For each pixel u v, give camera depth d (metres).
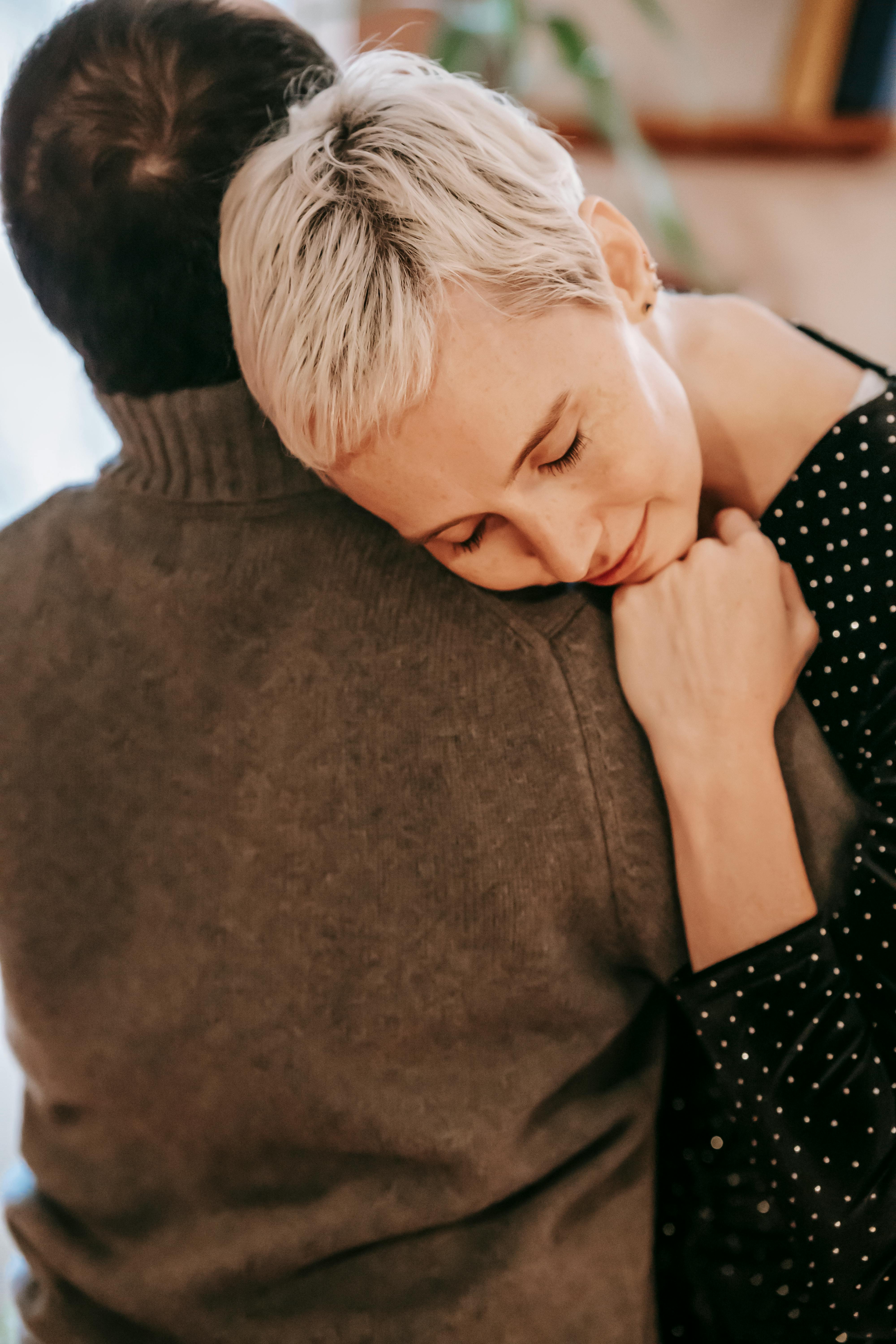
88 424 1.71
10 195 0.57
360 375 0.47
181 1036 0.62
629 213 1.83
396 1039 0.59
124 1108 0.66
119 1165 0.68
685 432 0.56
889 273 1.84
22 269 0.59
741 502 0.65
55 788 0.62
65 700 0.62
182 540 0.60
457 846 0.56
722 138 1.75
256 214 0.51
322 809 0.57
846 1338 0.68
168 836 0.60
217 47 0.54
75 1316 0.69
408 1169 0.62
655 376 0.55
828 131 1.72
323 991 0.59
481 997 0.58
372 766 0.56
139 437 0.60
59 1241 0.69
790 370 0.63
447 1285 0.62
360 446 0.50
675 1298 0.74
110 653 0.61
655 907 0.58
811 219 1.82
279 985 0.59
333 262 0.48
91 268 0.55
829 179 1.80
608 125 1.50
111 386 0.60
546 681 0.55
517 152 0.51
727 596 0.56
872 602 0.60
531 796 0.55
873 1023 0.57
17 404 1.69
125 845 0.61
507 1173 0.61
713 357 0.63
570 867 0.56
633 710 0.57
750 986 0.56
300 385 0.49
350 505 0.58
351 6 1.58
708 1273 0.72
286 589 0.58
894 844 0.56
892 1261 0.56
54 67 0.54
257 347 0.52
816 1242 0.58
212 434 0.57
